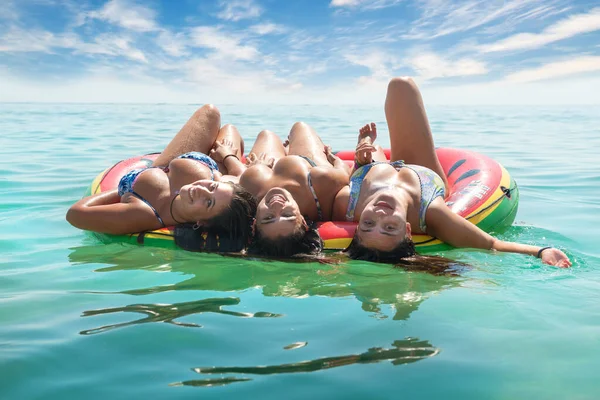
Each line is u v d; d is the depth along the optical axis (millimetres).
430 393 1745
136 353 2016
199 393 1737
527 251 3309
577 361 1955
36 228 4016
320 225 3555
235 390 1755
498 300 2568
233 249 3449
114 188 4098
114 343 2094
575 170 6406
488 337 2154
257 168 3785
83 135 9797
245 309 2459
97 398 1714
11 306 2486
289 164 3736
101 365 1926
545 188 5480
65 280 2877
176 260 3256
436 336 2162
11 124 11805
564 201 4922
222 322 2303
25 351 2025
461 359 1969
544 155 7590
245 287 2771
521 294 2650
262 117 14773
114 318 2344
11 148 7980
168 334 2176
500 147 8453
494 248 3395
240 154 4848
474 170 4297
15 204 4719
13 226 4051
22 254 3379
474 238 3395
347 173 4070
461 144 8820
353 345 2082
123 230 3600
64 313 2402
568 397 1727
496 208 3875
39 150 7824
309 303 2535
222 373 1866
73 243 3637
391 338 2145
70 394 1737
